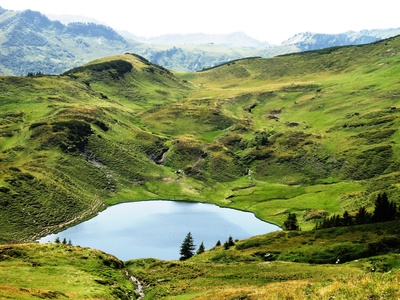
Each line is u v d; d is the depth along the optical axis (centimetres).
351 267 7031
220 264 8588
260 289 4622
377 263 7006
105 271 7856
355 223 11381
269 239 10744
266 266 7819
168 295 6544
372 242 8375
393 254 7456
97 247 16012
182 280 7569
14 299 4041
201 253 11856
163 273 8344
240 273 7444
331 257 8412
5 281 5525
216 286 6644
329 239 9650
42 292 4747
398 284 2828
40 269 6800
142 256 15162
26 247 8231
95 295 5566
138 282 7931
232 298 4319
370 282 3022
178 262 9150
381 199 11244
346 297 2862
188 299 5394
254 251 9869
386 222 9881
